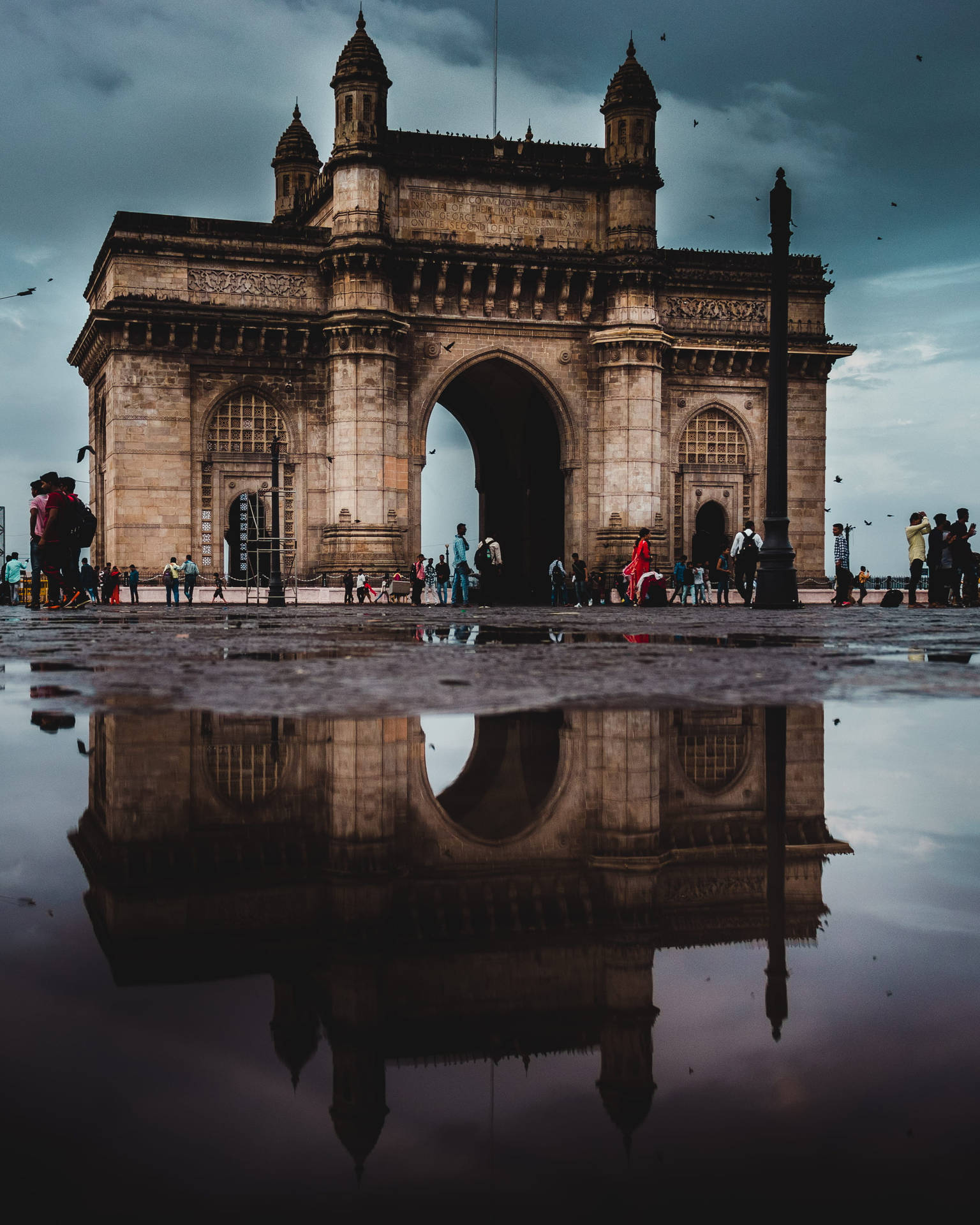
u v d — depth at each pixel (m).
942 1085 1.48
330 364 51.50
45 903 2.33
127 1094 1.44
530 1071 1.52
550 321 54.09
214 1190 1.23
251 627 19.22
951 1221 1.19
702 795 3.65
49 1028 1.65
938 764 4.25
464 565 45.16
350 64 50.91
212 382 51.53
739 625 20.17
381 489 50.78
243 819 3.23
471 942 2.11
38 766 4.11
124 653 11.50
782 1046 1.60
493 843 2.98
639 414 53.75
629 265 53.34
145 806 3.40
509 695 6.78
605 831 3.13
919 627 19.33
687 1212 1.20
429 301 53.06
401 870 2.66
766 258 59.09
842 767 4.18
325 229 52.41
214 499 51.78
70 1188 1.22
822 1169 1.29
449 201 52.84
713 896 2.44
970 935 2.13
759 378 58.56
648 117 54.25
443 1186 1.25
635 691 7.05
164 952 2.01
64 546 30.75
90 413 62.34
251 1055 1.56
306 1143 1.33
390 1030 1.66
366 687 7.38
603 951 2.04
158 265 50.53
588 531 54.69
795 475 59.09
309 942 2.10
